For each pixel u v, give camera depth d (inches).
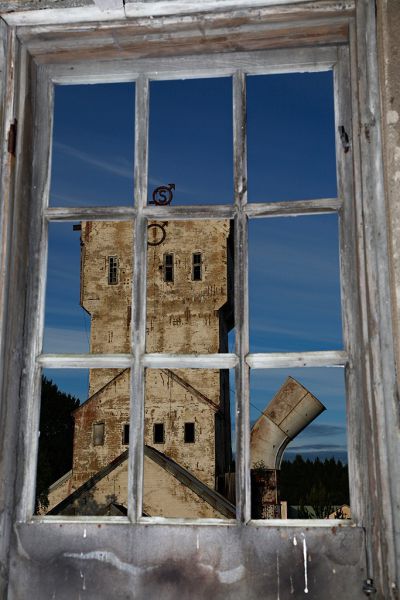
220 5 60.7
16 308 61.6
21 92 65.2
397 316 51.8
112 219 65.7
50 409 1194.0
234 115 65.2
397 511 50.3
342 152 61.7
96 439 1009.5
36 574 57.5
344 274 59.4
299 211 62.0
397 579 49.8
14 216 62.4
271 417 592.7
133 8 61.7
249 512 56.7
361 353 56.2
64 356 62.1
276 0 59.8
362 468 55.2
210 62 66.2
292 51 64.7
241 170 64.1
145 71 67.4
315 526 55.2
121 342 1074.7
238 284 61.7
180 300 1103.0
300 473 821.9
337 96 63.2
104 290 1096.2
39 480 1067.9
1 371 58.7
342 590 53.6
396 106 54.3
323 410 590.6
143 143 66.2
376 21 57.7
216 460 1007.0
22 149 64.5
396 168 53.4
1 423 58.1
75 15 62.9
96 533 57.6
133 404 60.5
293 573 54.6
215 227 1125.1
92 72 67.9
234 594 55.0
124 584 56.4
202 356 60.5
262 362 59.4
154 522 57.4
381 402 52.6
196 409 1020.5
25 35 65.3
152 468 813.9
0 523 57.1
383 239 54.4
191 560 56.1
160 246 1128.2
